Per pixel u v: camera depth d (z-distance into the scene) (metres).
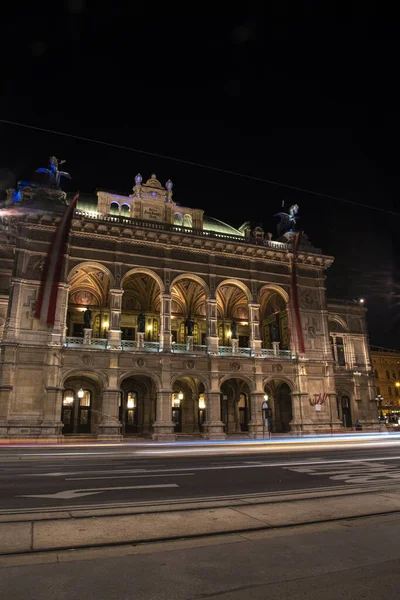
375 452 26.62
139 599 5.45
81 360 41.28
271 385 56.22
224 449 30.27
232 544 7.68
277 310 57.16
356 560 6.82
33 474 16.67
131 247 46.31
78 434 45.03
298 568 6.48
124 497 12.02
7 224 45.28
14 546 7.57
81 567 6.55
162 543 7.86
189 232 48.59
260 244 52.81
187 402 53.31
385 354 85.31
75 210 44.97
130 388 50.72
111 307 43.84
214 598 5.48
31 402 38.72
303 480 15.09
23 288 41.19
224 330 59.31
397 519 9.52
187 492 12.79
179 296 56.84
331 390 51.16
